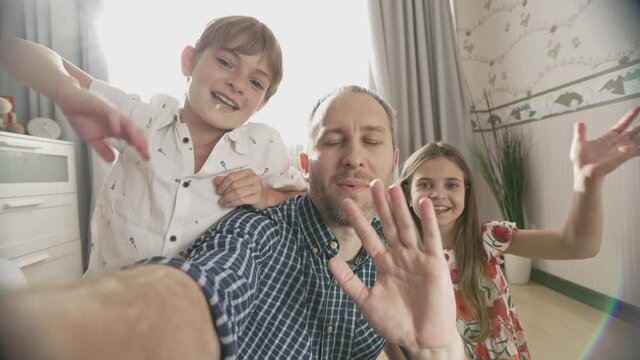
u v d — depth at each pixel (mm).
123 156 724
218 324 253
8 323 140
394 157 582
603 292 1323
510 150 1780
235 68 722
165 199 676
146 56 1611
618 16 1279
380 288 396
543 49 1607
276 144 838
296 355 479
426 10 1883
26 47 520
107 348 165
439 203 967
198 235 674
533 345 1095
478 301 927
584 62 1408
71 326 156
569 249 807
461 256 982
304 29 1771
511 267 1628
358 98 540
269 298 485
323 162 522
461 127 1857
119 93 730
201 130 747
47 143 1315
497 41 1902
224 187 688
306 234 528
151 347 187
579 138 738
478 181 1888
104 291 190
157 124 719
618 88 1281
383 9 1794
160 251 662
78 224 1475
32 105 1420
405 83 1795
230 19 754
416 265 387
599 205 742
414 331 378
